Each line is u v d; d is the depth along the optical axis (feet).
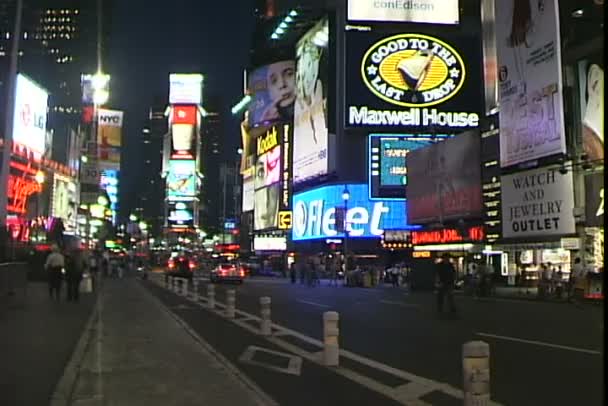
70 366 34.27
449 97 244.42
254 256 391.45
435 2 246.06
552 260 123.13
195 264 385.91
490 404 28.32
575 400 29.17
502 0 129.29
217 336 53.62
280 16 352.08
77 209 276.82
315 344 48.62
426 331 57.06
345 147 253.03
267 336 53.52
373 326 61.41
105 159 168.45
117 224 504.43
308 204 282.56
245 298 108.27
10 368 33.60
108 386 30.12
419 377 35.17
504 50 128.47
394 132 243.19
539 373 35.86
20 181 252.21
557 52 112.57
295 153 308.81
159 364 36.37
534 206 119.85
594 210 104.58
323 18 278.26
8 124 81.56
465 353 18.26
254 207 376.48
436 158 161.68
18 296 73.41
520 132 123.34
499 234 135.23
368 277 164.76
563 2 114.62
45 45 376.89
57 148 330.13
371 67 241.55
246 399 27.45
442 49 245.45
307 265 170.50
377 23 242.58
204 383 30.89
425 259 132.98
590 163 106.22
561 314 75.36
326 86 268.41
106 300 90.58
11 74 80.94
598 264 104.58
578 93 111.14
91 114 209.56
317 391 31.40
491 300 103.71
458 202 151.02
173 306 87.40
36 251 151.33
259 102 355.15
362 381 33.99
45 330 50.80
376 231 245.45
